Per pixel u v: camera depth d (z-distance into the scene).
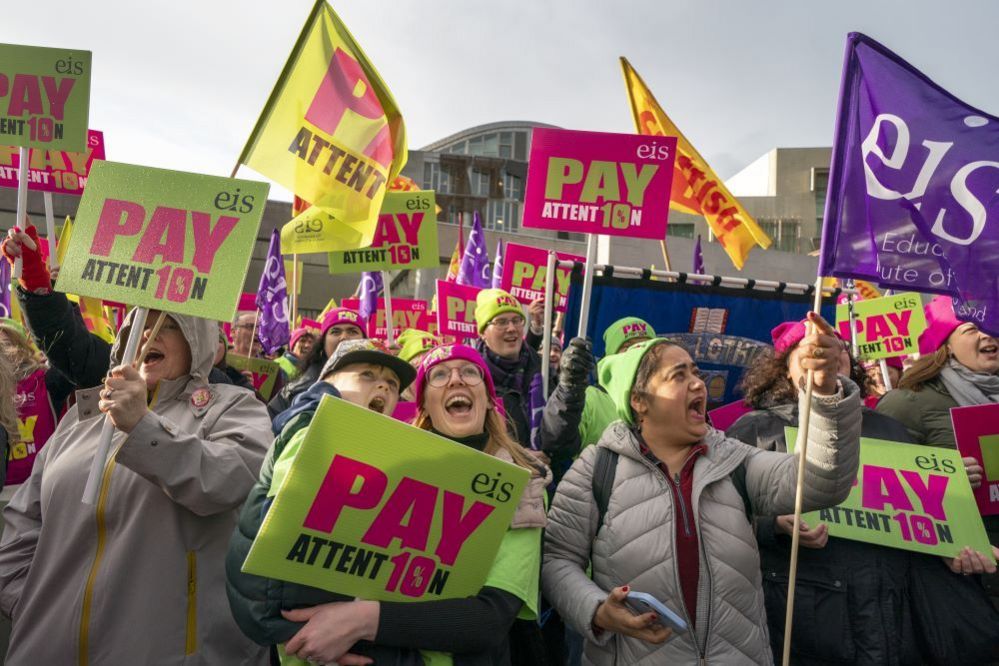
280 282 6.73
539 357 4.57
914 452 2.96
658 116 5.71
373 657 1.96
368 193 4.27
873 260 2.56
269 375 5.36
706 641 2.24
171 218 2.42
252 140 4.29
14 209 20.66
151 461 2.17
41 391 3.92
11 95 3.43
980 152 2.63
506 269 7.15
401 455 1.90
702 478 2.40
